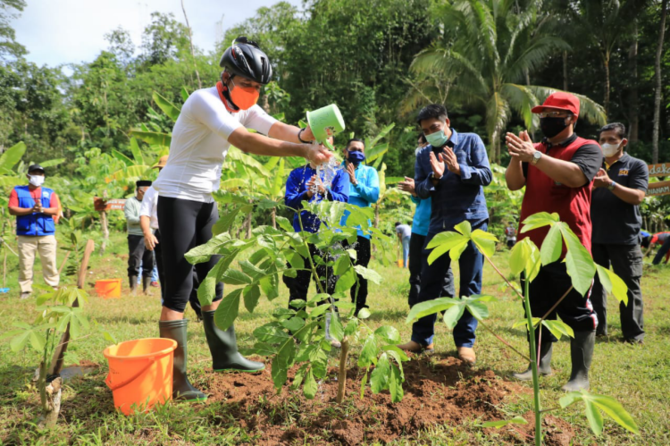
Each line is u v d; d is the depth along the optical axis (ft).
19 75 115.03
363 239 15.44
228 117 8.48
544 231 10.21
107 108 101.60
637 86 79.87
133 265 24.39
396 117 84.69
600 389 9.84
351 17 98.99
